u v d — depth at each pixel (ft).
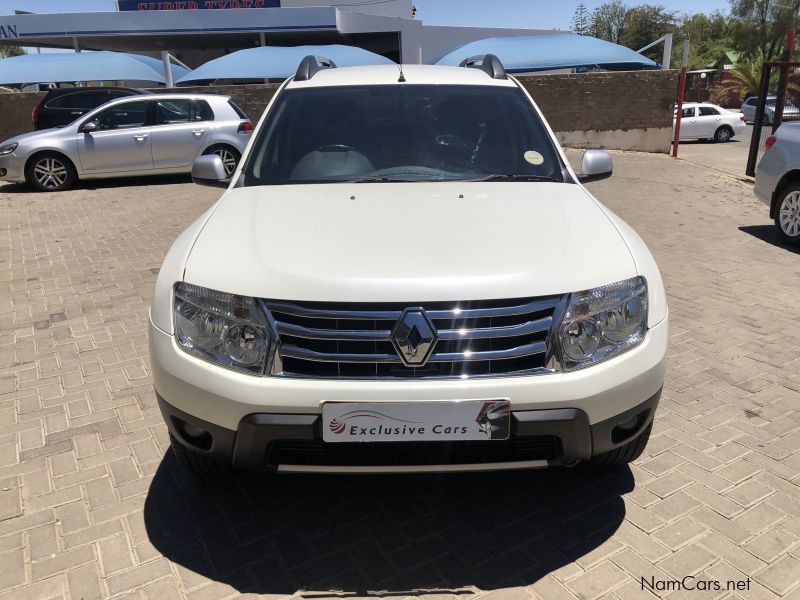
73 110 43.75
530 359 7.80
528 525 9.23
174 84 62.03
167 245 24.71
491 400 7.54
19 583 8.19
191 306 8.17
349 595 8.01
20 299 18.92
